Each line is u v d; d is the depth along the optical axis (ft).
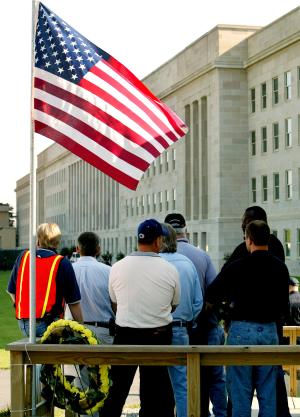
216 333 62.69
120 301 54.13
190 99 512.22
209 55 474.08
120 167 57.77
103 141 57.77
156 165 586.86
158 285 53.72
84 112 57.77
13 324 172.76
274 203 426.10
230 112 458.09
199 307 59.31
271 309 52.49
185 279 58.95
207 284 63.41
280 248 58.29
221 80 458.50
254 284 52.37
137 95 59.62
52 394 53.47
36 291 56.85
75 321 54.08
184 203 526.98
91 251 62.69
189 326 59.98
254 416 65.10
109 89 58.65
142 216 618.03
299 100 402.72
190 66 507.71
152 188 593.83
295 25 402.72
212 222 464.24
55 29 58.29
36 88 57.41
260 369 52.90
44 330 56.80
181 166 531.91
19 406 50.03
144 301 53.67
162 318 53.88
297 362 49.11
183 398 57.00
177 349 49.01
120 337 53.88
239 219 454.81
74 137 57.31
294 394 77.30
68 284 57.26
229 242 456.04
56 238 58.85
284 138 416.87
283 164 417.90
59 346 49.65
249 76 456.04
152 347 49.16
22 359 50.16
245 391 52.70
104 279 61.82
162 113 60.29
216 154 460.14
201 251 63.82
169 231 60.13
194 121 508.53
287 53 412.36
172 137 59.88
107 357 49.98
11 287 60.18
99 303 61.62
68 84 57.77
